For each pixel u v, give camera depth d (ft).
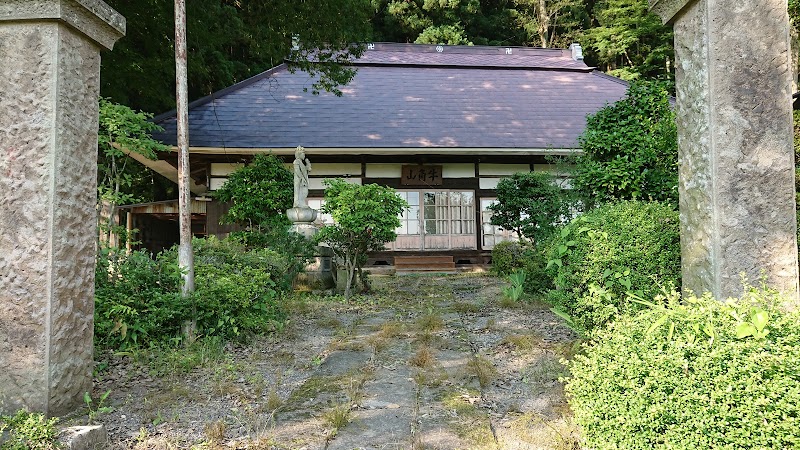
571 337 13.70
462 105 46.29
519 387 10.23
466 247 41.63
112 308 12.00
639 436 5.72
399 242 41.16
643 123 16.98
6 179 7.91
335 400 9.73
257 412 9.16
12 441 6.47
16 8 7.89
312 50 30.42
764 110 8.31
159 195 59.16
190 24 29.99
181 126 14.12
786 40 8.39
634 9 63.10
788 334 5.59
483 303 20.44
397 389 10.28
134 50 33.04
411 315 18.53
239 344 13.88
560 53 57.57
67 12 8.02
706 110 8.48
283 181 31.48
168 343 12.85
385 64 52.39
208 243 19.21
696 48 8.77
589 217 12.10
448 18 72.69
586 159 18.31
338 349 13.57
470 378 10.85
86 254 8.68
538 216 27.07
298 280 24.12
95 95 8.99
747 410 5.04
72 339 8.27
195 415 8.98
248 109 42.78
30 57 7.98
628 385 5.86
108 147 18.37
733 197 8.21
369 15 30.40
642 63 68.13
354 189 21.49
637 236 10.63
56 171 7.91
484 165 42.06
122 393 9.99
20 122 7.95
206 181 39.11
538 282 20.30
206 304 13.51
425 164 41.47
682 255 9.43
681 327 6.15
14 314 7.79
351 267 22.57
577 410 6.69
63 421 7.59
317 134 39.88
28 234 7.84
